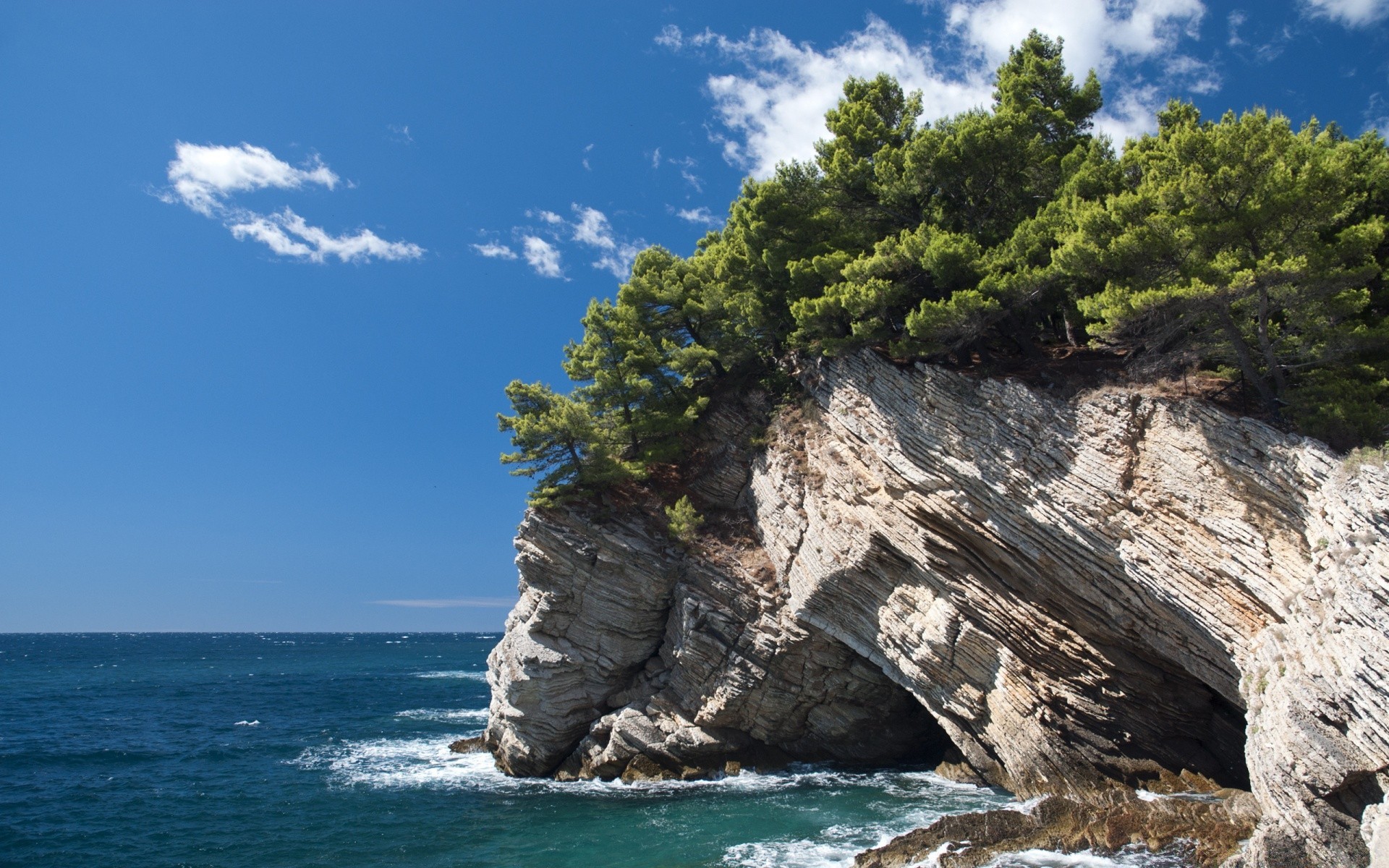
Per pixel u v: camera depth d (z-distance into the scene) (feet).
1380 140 84.69
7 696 269.64
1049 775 87.97
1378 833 52.54
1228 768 81.15
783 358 135.74
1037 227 93.97
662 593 121.49
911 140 119.96
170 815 108.27
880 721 115.85
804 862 76.79
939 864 69.56
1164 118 99.40
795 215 121.70
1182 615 73.26
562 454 129.70
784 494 117.80
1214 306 69.77
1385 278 72.90
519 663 122.42
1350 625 56.65
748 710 114.52
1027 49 124.06
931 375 94.89
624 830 90.89
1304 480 63.82
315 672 384.06
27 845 95.61
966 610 94.02
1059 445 81.76
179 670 407.64
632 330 145.69
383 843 92.27
